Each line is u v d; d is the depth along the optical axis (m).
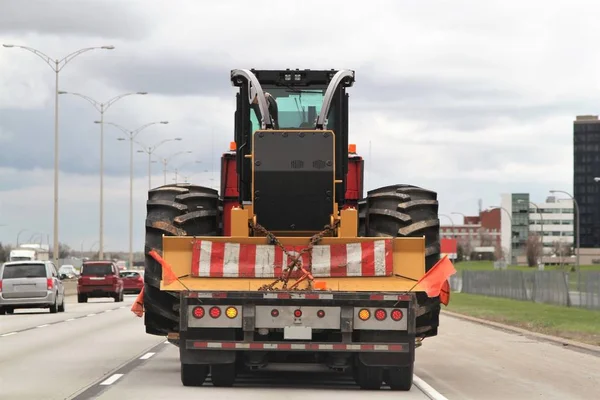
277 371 18.44
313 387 15.98
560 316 43.19
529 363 21.58
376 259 14.81
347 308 14.42
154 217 15.74
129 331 31.19
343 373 18.12
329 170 15.16
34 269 44.59
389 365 14.67
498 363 21.53
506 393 15.88
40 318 40.09
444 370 19.88
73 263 171.75
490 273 73.69
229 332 14.62
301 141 15.21
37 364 20.14
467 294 79.44
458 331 33.78
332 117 16.03
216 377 15.74
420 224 15.48
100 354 22.64
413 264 14.84
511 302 60.78
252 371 18.25
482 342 28.28
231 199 16.38
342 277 14.80
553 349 25.72
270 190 15.18
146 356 22.05
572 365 21.16
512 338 30.08
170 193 15.99
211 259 14.82
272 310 14.43
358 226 16.41
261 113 15.42
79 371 18.67
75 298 71.31
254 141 15.20
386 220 15.62
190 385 15.95
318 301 14.41
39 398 14.56
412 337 14.52
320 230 15.27
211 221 15.88
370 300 14.44
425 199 15.84
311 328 14.41
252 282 14.77
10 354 22.56
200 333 14.59
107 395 14.81
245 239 14.88
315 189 15.19
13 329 32.19
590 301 49.88
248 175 15.80
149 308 15.73
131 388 15.73
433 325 15.49
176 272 14.83
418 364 21.25
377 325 14.42
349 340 14.45
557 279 55.62
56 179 71.38
